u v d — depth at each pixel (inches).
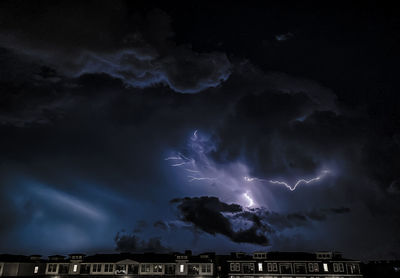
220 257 2384.4
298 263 1991.9
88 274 2007.9
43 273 2041.1
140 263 2009.1
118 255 2201.0
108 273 2001.7
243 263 2038.6
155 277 1969.7
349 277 1923.0
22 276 1911.9
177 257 2039.9
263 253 2100.1
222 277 2236.7
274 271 1987.0
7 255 2020.2
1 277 1823.3
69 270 2030.0
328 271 1948.8
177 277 1964.8
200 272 1985.7
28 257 2092.8
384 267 2425.0
